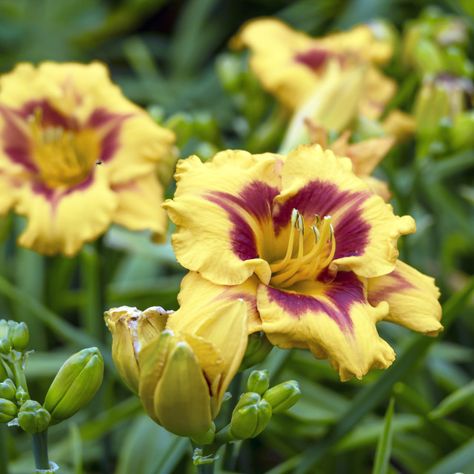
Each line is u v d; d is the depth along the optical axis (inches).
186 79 74.0
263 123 60.3
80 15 78.5
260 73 52.9
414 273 39.7
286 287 39.8
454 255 58.9
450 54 50.8
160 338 36.4
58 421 38.4
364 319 38.4
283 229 39.9
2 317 53.5
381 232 39.3
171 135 45.9
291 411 45.2
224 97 71.1
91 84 47.0
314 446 44.3
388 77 58.2
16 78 47.4
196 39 74.9
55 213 44.9
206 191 39.0
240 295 38.3
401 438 48.3
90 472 51.5
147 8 78.1
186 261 38.4
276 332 37.9
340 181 40.0
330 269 39.3
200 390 36.6
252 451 51.9
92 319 49.5
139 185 45.7
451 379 50.0
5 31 76.1
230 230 38.8
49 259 58.4
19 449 50.8
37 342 52.7
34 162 46.7
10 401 38.3
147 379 36.7
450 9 66.9
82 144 46.9
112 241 49.7
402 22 69.9
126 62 79.7
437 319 39.3
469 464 44.8
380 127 47.8
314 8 73.4
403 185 54.0
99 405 50.7
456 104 49.3
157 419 37.2
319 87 47.8
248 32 54.3
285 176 39.9
